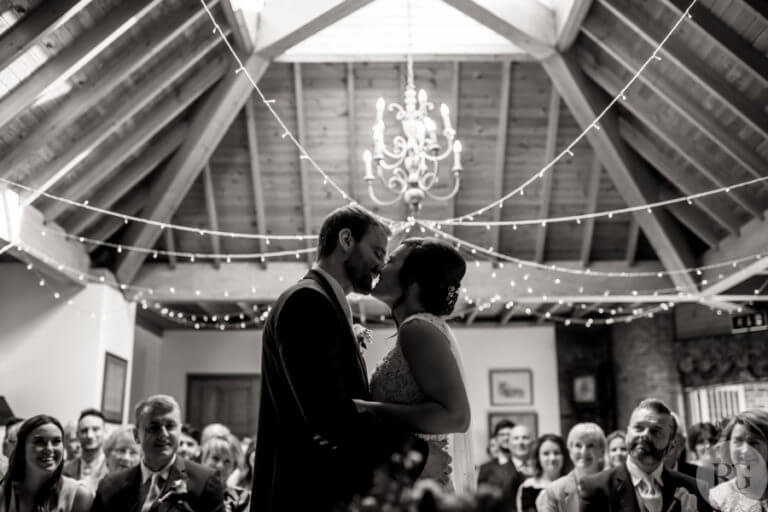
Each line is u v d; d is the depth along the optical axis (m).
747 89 5.82
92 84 5.63
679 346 11.03
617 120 7.81
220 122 7.52
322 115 8.55
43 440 3.14
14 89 5.03
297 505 1.90
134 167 7.40
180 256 9.46
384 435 1.84
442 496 1.32
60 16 4.55
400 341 2.04
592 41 7.07
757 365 10.03
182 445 5.31
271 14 6.92
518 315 12.40
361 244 2.18
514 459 5.70
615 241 9.66
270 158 8.82
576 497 3.69
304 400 1.85
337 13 6.53
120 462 4.07
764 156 6.39
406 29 7.52
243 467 5.29
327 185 9.09
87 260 8.22
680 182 7.64
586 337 12.52
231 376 12.11
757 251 7.22
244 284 9.29
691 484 2.78
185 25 5.70
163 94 6.78
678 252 8.40
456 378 1.96
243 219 9.27
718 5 5.30
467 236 9.56
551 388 12.21
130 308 9.19
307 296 1.97
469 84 8.41
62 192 6.75
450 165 8.98
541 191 9.18
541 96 8.47
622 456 4.51
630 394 11.70
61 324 8.20
